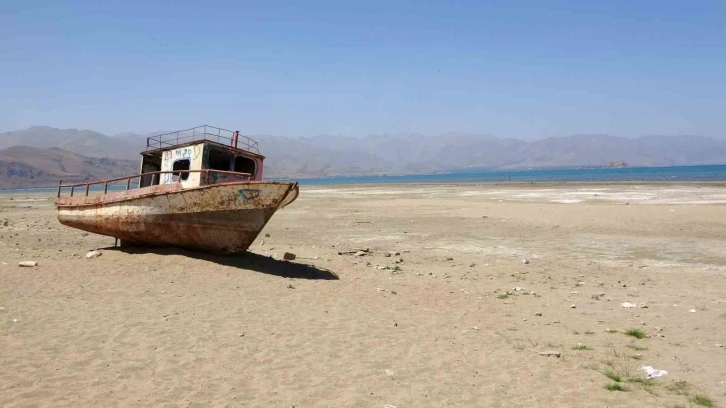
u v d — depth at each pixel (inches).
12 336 310.7
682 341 332.5
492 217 1155.3
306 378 263.7
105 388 243.9
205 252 580.7
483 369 281.7
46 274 487.5
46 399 230.2
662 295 465.1
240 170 652.7
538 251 722.8
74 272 497.0
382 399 241.4
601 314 402.9
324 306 405.1
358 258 670.5
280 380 260.2
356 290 467.2
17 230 943.7
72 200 673.0
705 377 270.7
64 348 294.0
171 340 312.8
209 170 557.3
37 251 660.1
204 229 554.9
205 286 454.3
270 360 286.7
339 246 784.3
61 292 423.5
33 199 2374.5
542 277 551.8
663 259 646.5
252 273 509.0
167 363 277.0
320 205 1644.9
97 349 294.4
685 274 555.8
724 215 1045.2
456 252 723.4
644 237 824.3
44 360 275.1
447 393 249.3
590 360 298.2
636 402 239.9
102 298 407.8
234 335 326.3
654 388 256.4
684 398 244.2
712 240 776.3
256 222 532.7
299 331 339.6
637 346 323.3
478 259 667.4
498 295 467.5
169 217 565.9
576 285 511.8
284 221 1162.6
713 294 464.1
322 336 330.6
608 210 1203.2
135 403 229.8
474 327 361.7
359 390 250.5
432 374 273.3
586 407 235.0
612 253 697.6
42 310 369.7
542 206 1363.2
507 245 779.4
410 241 832.3
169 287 447.5
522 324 374.6
